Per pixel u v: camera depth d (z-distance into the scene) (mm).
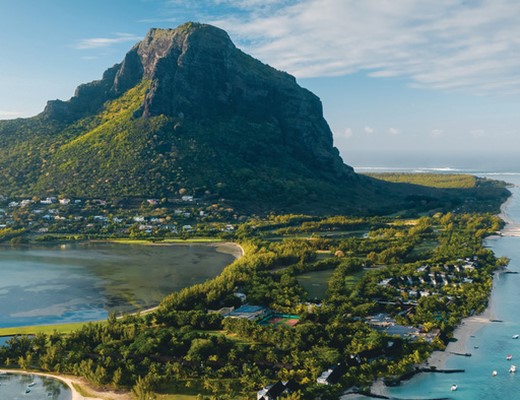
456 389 196625
